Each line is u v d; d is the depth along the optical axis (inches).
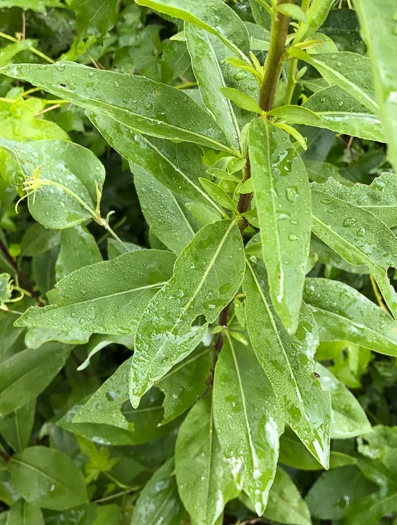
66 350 12.6
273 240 4.5
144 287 8.3
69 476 12.7
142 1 5.2
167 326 6.2
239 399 8.7
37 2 11.8
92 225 17.2
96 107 6.2
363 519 13.6
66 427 11.0
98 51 12.9
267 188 4.8
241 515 14.9
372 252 6.6
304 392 6.5
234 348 9.3
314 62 5.5
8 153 9.5
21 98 10.7
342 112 6.3
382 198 7.8
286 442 11.4
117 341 10.1
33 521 12.8
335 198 6.7
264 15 10.3
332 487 14.2
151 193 9.3
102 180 9.8
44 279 13.6
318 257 11.9
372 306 8.6
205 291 6.3
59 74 6.2
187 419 10.4
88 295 8.1
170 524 11.2
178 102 6.7
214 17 7.0
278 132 5.3
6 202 11.6
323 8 5.2
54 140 9.5
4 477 13.4
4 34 12.1
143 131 6.4
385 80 3.3
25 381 12.3
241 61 5.9
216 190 6.6
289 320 4.2
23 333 13.8
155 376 6.1
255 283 7.0
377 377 16.6
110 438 11.1
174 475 11.5
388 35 3.4
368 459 14.1
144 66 12.9
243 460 8.3
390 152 3.2
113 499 14.5
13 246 14.6
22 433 13.5
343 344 12.4
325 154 12.4
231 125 7.0
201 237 6.5
